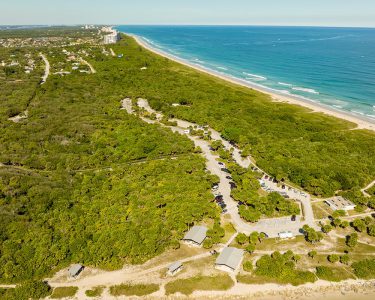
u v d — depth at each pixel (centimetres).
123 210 8825
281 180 10750
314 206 9381
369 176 10756
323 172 10694
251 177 10325
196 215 8494
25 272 7062
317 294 6538
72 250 7519
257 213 8631
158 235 7844
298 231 8331
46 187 9725
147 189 9725
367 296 6494
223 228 8394
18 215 8581
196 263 7281
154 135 13438
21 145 12450
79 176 10625
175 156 12294
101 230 8094
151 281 6831
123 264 7306
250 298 6444
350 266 7175
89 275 7050
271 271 6888
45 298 6519
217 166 11638
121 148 12381
